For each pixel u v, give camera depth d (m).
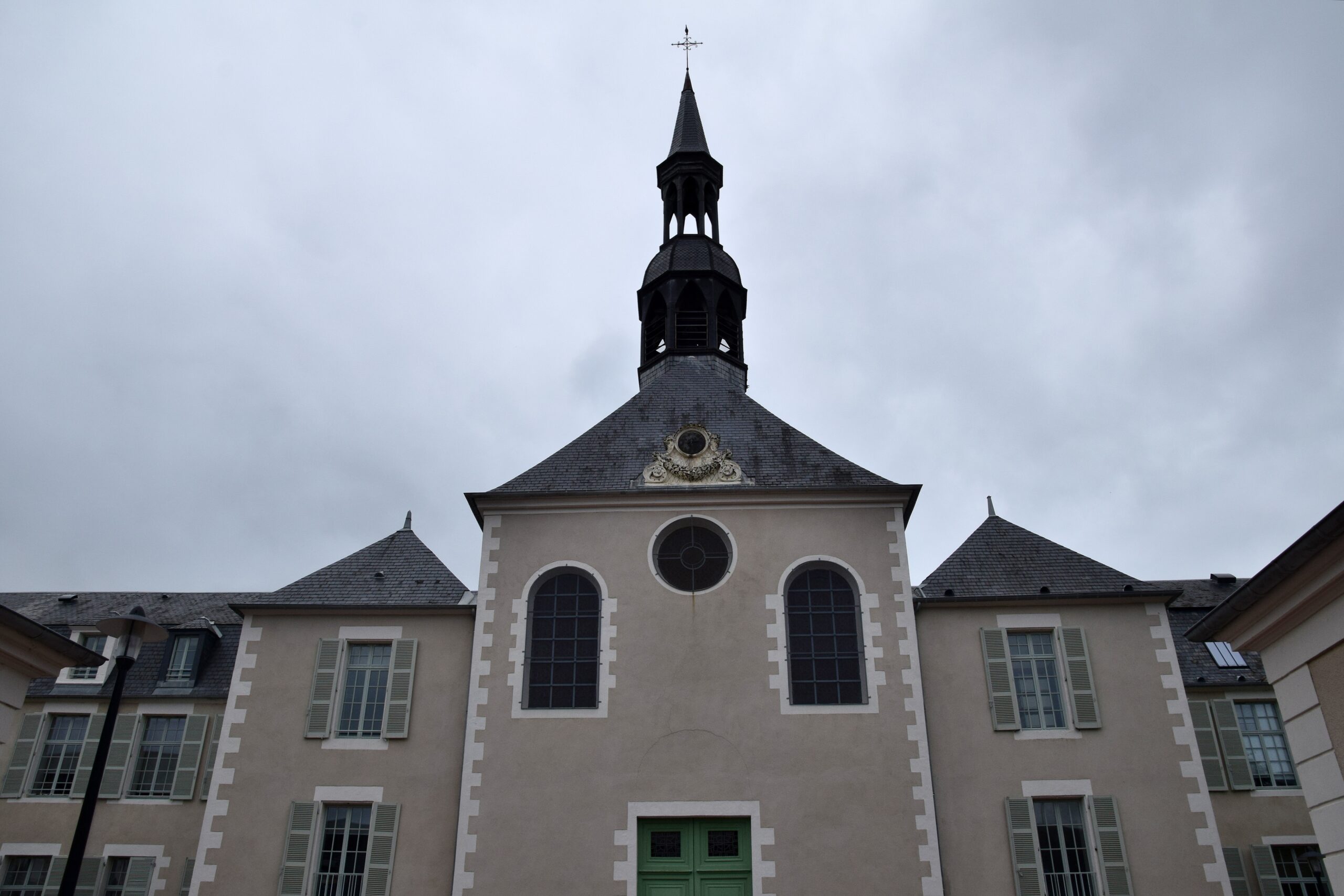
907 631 19.00
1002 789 18.20
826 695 18.59
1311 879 20.61
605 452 22.20
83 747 23.53
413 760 18.89
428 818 18.36
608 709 18.41
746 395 25.02
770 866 17.06
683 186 30.52
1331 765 9.81
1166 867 17.52
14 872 22.36
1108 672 19.25
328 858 18.28
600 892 16.94
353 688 19.84
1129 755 18.45
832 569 19.73
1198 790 18.12
